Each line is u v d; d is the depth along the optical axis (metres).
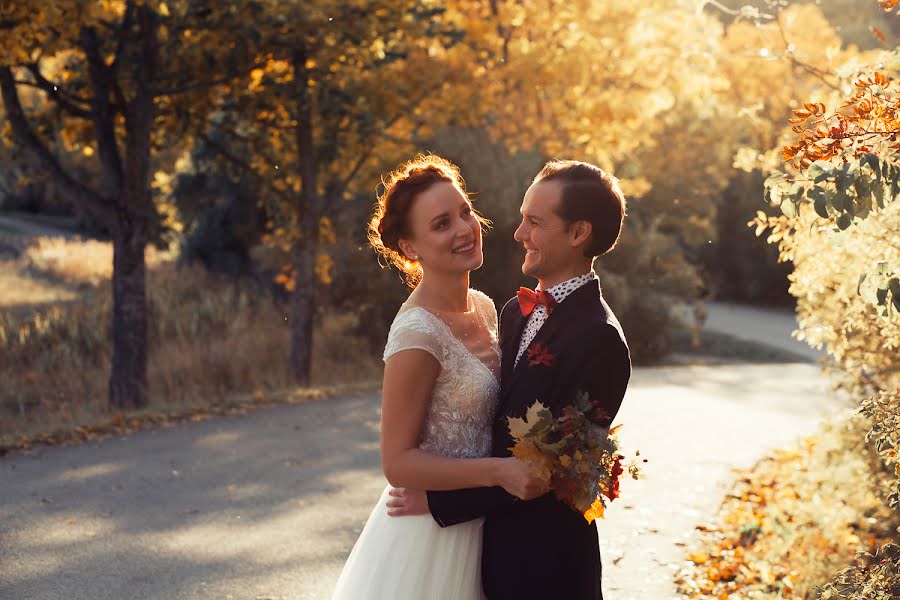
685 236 30.77
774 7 4.94
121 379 11.49
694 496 7.14
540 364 2.31
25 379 14.46
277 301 20.05
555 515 2.37
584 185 2.34
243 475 7.68
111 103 11.55
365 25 11.44
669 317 21.86
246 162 15.35
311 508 6.72
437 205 2.44
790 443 9.46
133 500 6.84
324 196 15.06
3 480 7.34
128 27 10.88
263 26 10.99
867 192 2.46
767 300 33.84
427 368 2.37
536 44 15.87
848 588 3.45
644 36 15.20
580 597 2.38
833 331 5.22
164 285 20.03
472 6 16.89
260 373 15.06
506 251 18.05
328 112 13.02
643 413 11.52
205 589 5.05
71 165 23.66
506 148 18.17
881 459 5.31
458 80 14.96
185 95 12.87
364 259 17.86
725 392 13.98
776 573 4.96
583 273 2.40
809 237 4.38
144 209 11.58
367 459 8.38
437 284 2.50
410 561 2.45
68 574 5.26
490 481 2.27
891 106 2.66
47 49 10.22
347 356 17.39
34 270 23.22
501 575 2.38
